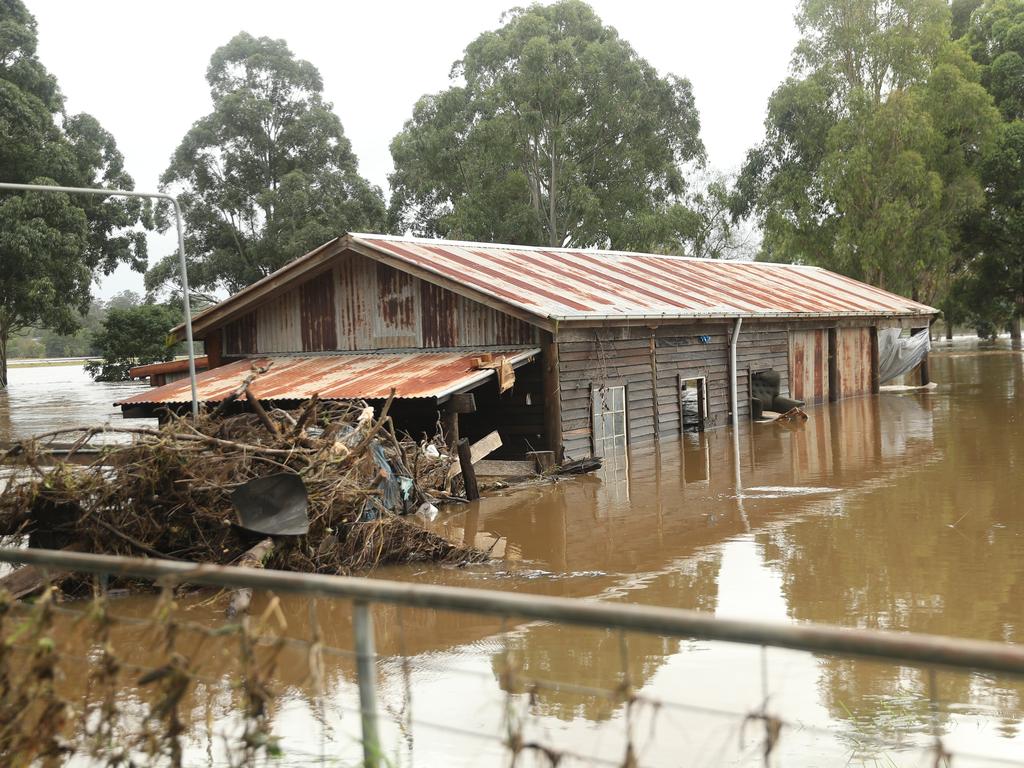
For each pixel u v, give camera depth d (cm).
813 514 1358
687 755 554
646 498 1542
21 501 987
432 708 640
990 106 4941
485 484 1683
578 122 5572
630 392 2134
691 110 5769
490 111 5553
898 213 4600
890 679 686
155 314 5338
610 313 1934
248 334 2209
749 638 240
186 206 5816
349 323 2092
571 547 1200
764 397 2611
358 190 5766
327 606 942
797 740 574
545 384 1884
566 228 5644
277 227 5603
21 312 4903
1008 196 5094
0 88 4738
